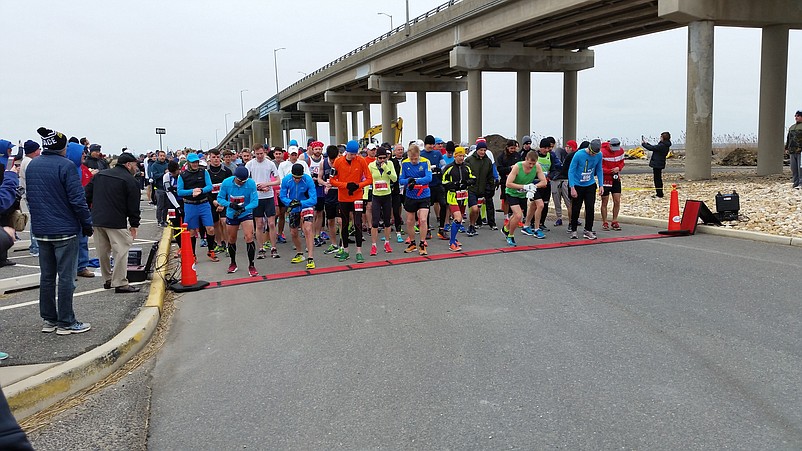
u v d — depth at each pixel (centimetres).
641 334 554
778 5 2286
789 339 524
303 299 739
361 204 967
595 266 861
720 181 2027
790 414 388
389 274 866
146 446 383
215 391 466
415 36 4400
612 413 397
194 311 709
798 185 1488
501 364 493
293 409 426
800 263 824
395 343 557
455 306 675
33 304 707
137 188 767
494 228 1295
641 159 4772
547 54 4266
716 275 771
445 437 374
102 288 793
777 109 2361
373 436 380
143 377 506
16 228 824
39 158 563
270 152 1402
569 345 532
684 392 426
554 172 1282
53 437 397
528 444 361
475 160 1189
